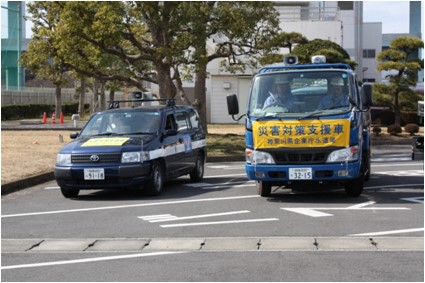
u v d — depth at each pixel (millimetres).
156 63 21953
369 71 49406
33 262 7004
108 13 18922
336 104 10750
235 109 11156
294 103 10875
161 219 9484
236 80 39625
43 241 8094
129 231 8625
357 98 11078
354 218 9203
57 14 21203
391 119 36406
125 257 7129
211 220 9305
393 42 29047
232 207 10469
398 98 29938
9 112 44188
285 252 7180
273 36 22547
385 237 7883
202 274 6348
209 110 40156
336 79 10961
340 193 11922
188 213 9969
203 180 14562
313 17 44000
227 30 20656
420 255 6949
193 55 20406
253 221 9133
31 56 21531
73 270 6629
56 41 20359
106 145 11688
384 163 18172
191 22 20094
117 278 6285
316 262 6707
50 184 14234
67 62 21391
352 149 10555
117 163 11453
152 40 22047
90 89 56875
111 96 46250
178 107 14031
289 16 43250
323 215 9500
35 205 11172
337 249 7277
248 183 13805
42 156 17938
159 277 6281
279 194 11945
